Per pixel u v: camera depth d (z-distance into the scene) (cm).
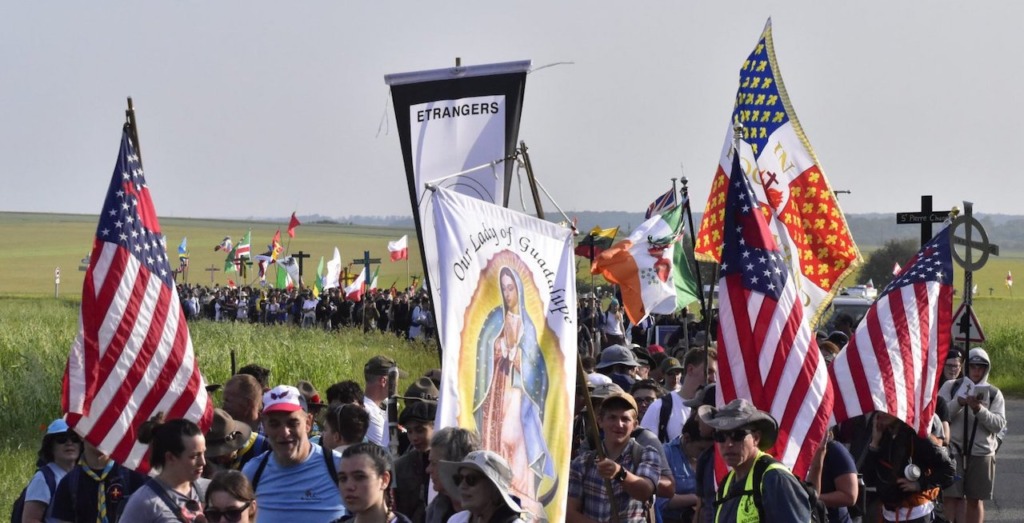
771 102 1777
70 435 1160
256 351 3397
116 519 1098
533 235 1005
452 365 934
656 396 1468
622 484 1066
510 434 964
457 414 930
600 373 1714
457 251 948
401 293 6950
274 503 1052
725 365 1177
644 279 2288
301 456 1059
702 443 1205
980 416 1761
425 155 1285
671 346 3541
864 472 1357
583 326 3866
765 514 940
